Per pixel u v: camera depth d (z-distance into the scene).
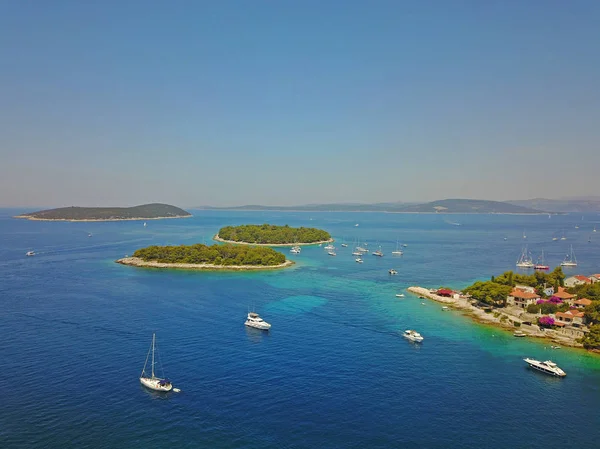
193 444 74.38
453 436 78.81
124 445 73.62
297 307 165.88
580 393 96.31
